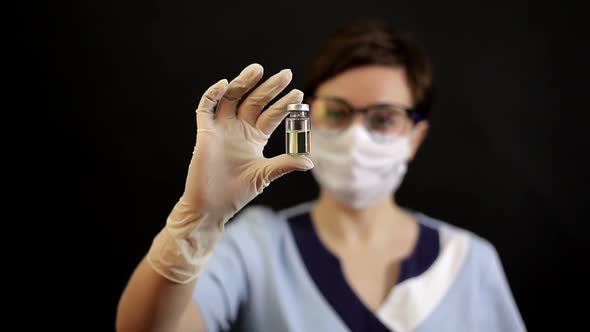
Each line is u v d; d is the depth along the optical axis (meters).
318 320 1.22
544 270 1.83
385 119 1.29
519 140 1.81
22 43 1.69
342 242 1.34
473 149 1.81
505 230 1.83
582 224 1.82
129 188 1.75
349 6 1.77
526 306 1.83
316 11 1.77
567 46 1.79
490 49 1.79
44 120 1.71
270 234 1.33
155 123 1.75
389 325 1.21
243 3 1.75
